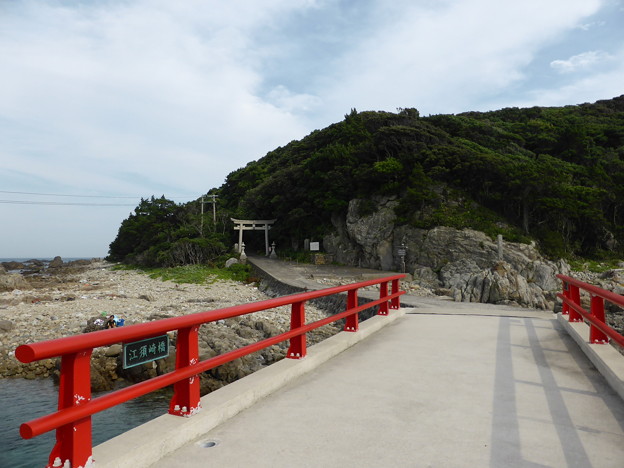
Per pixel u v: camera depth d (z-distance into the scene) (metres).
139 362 3.06
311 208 60.47
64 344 2.31
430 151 51.53
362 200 53.94
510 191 48.34
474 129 67.81
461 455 3.19
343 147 57.84
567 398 4.55
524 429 3.70
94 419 10.58
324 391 4.80
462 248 43.56
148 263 66.81
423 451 3.26
